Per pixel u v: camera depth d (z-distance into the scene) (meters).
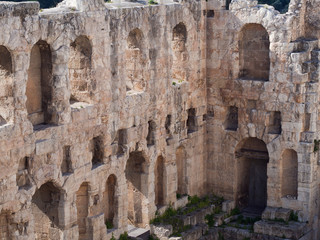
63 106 49.81
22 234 47.66
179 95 62.06
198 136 65.88
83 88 52.78
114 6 55.19
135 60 57.47
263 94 63.78
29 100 49.09
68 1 51.66
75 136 51.12
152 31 57.47
